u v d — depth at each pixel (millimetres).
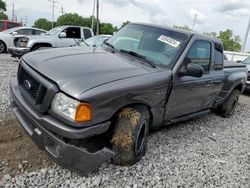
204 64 4719
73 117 2746
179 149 4262
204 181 3496
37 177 3002
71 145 2818
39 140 2988
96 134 2914
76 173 3076
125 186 3100
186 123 5621
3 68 8906
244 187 3529
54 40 11445
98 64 3375
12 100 3549
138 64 3746
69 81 2875
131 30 4602
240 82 6508
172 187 3252
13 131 3939
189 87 4215
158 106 3699
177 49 4098
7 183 2836
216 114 6695
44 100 2893
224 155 4379
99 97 2832
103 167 3342
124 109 3244
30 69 3221
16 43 11148
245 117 7043
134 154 3396
